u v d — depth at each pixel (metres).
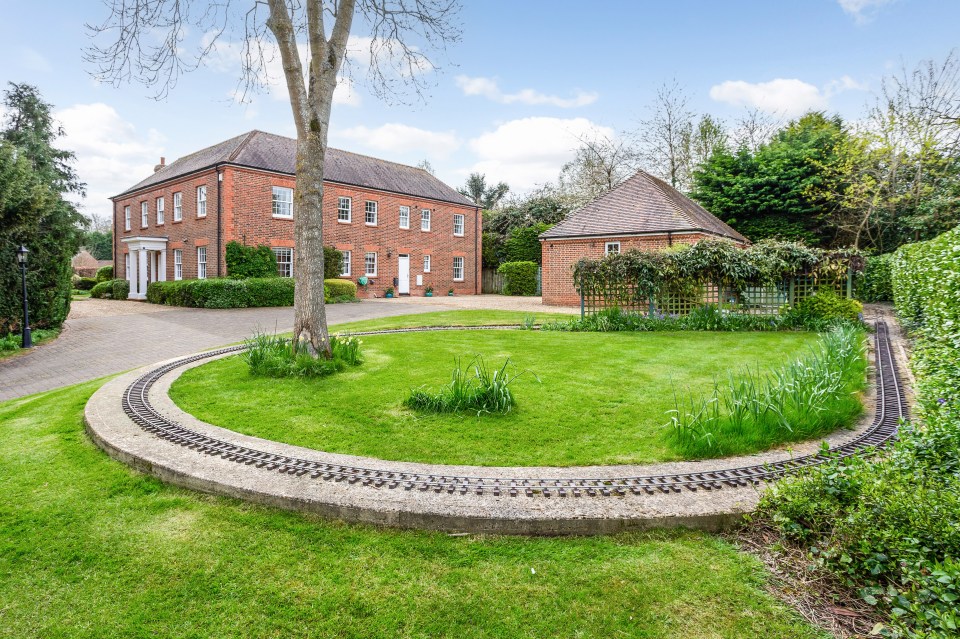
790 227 24.81
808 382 4.98
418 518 2.95
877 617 2.18
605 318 12.20
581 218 21.08
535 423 4.76
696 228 17.80
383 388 6.07
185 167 24.61
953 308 3.84
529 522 2.88
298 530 2.96
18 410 5.71
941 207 19.27
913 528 2.23
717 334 11.18
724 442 4.01
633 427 4.64
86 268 47.25
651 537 2.85
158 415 4.99
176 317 15.68
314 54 7.18
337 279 22.53
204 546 2.81
